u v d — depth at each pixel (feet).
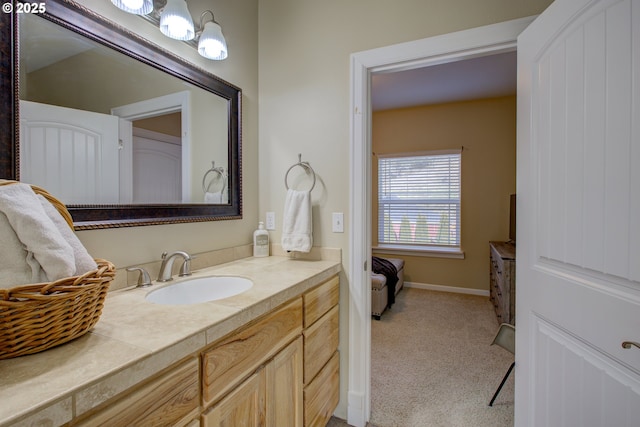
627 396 2.68
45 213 2.30
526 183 4.09
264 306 3.35
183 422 2.47
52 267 2.09
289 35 5.97
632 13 2.64
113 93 3.64
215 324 2.69
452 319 10.41
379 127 14.84
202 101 4.89
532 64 3.95
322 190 5.67
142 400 2.13
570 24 3.29
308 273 4.58
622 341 2.73
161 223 4.17
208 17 4.99
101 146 3.51
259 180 6.24
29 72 2.91
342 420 5.58
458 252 13.41
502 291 9.17
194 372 2.57
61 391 1.68
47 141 3.04
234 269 4.83
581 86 3.15
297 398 4.10
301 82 5.85
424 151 13.97
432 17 4.88
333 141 5.58
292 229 5.49
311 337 4.49
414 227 14.44
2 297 1.84
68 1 3.18
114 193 3.64
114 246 3.64
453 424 5.45
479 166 13.21
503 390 6.45
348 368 5.53
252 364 3.24
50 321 2.03
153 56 4.08
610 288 2.85
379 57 5.21
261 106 6.23
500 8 4.51
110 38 3.56
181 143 4.53
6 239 2.02
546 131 3.69
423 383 6.70
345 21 5.50
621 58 2.73
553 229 3.59
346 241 5.50
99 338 2.34
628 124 2.67
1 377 1.78
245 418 3.12
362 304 5.40
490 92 12.12
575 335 3.27
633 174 2.63
